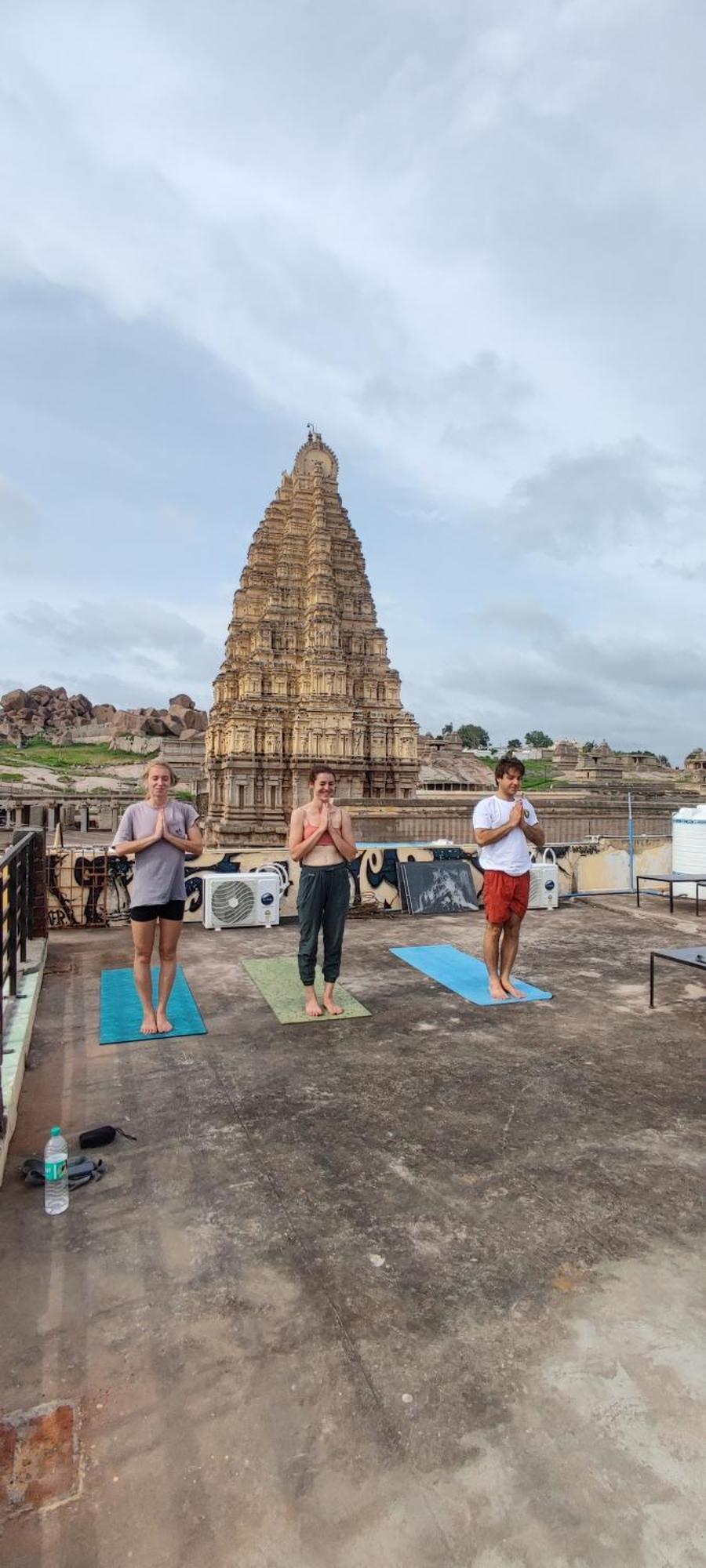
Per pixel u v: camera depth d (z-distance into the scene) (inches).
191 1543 69.1
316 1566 66.9
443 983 269.4
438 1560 67.3
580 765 2134.6
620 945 335.6
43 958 271.0
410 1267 109.5
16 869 229.9
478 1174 136.4
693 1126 156.6
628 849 484.1
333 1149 146.3
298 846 228.4
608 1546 68.4
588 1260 110.8
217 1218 122.3
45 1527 70.5
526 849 247.1
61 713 3435.0
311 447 1445.6
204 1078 182.1
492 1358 91.4
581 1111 163.9
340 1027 221.3
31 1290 104.4
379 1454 78.1
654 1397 85.0
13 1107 153.8
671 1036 214.5
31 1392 86.3
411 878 415.2
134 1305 101.3
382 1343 94.0
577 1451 78.2
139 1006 239.6
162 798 213.9
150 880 209.2
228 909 367.9
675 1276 106.9
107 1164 139.9
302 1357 91.9
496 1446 78.9
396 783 1325.0
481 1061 194.5
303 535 1398.9
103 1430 81.4
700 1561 66.9
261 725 1246.9
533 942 342.0
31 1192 131.2
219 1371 89.7
